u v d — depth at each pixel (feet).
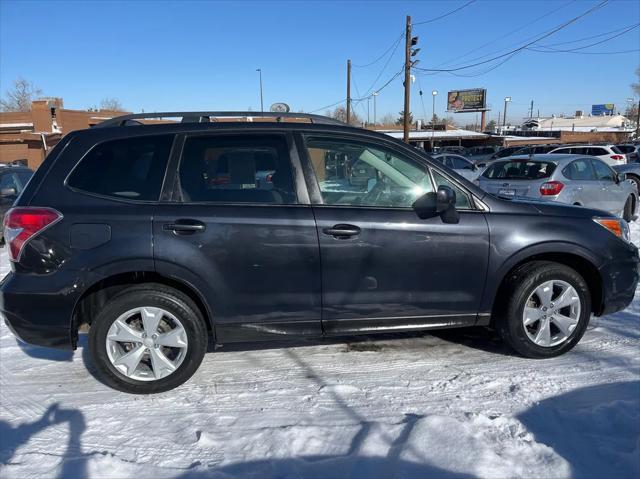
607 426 10.35
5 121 97.71
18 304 11.50
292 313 12.38
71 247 11.46
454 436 9.61
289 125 12.78
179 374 12.10
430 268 12.72
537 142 168.96
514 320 13.23
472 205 13.14
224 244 11.82
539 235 13.11
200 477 9.02
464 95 229.86
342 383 12.59
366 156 12.83
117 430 10.74
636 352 13.99
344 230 12.16
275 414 11.21
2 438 10.53
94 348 11.89
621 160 67.56
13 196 32.96
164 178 12.01
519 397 11.64
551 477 8.72
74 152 12.03
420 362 13.70
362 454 9.50
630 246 14.17
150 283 11.99
